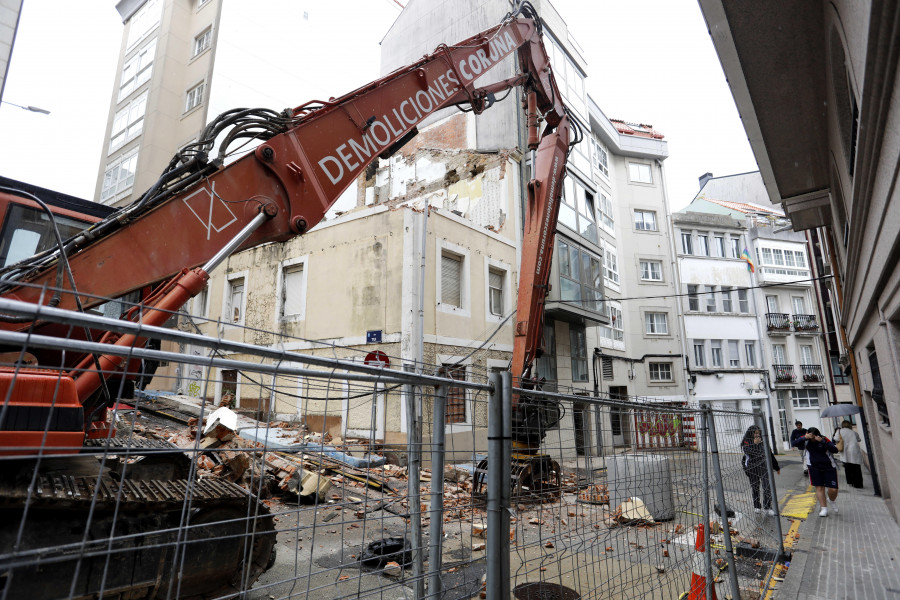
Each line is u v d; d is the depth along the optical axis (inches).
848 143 238.1
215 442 273.4
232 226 173.9
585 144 858.8
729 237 1258.0
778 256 1270.9
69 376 109.3
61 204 193.3
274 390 60.9
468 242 595.8
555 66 807.7
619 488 121.4
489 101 310.8
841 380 1235.9
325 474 273.1
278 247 641.6
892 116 131.8
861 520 350.9
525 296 401.7
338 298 562.6
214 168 174.9
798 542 289.0
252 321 644.1
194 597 127.2
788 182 373.4
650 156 1202.6
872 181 178.5
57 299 138.9
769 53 237.1
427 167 781.9
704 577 146.6
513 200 684.7
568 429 115.3
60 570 102.4
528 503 106.7
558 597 115.2
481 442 425.7
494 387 84.9
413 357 491.8
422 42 891.4
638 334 1087.0
